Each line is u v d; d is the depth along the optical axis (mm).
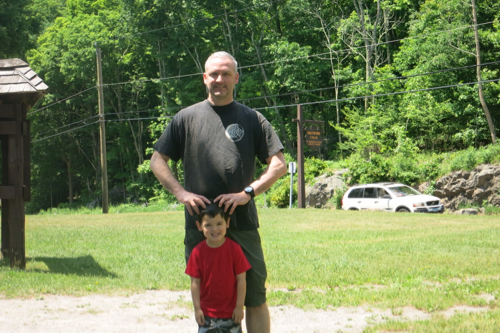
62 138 53281
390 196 23000
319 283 7602
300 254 10367
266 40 46625
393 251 10656
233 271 3736
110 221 19641
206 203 3748
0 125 8914
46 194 58094
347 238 13281
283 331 5312
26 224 18312
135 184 49719
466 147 32438
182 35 42656
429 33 32938
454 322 5324
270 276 8070
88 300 6754
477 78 31031
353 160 30281
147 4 45156
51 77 51250
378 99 36750
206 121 3939
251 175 3967
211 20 43531
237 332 3770
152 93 53750
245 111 4004
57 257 10227
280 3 45219
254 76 44375
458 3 30906
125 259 9938
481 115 31344
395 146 33500
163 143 4035
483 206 24469
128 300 6766
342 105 44625
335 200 29547
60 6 68562
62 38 50844
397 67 36875
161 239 13188
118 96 50719
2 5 36688
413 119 33406
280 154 4012
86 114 54000
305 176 32375
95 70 48812
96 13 58719
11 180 8883
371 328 5234
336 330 5332
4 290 7137
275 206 32469
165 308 6336
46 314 6023
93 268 8969
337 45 42156
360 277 7984
